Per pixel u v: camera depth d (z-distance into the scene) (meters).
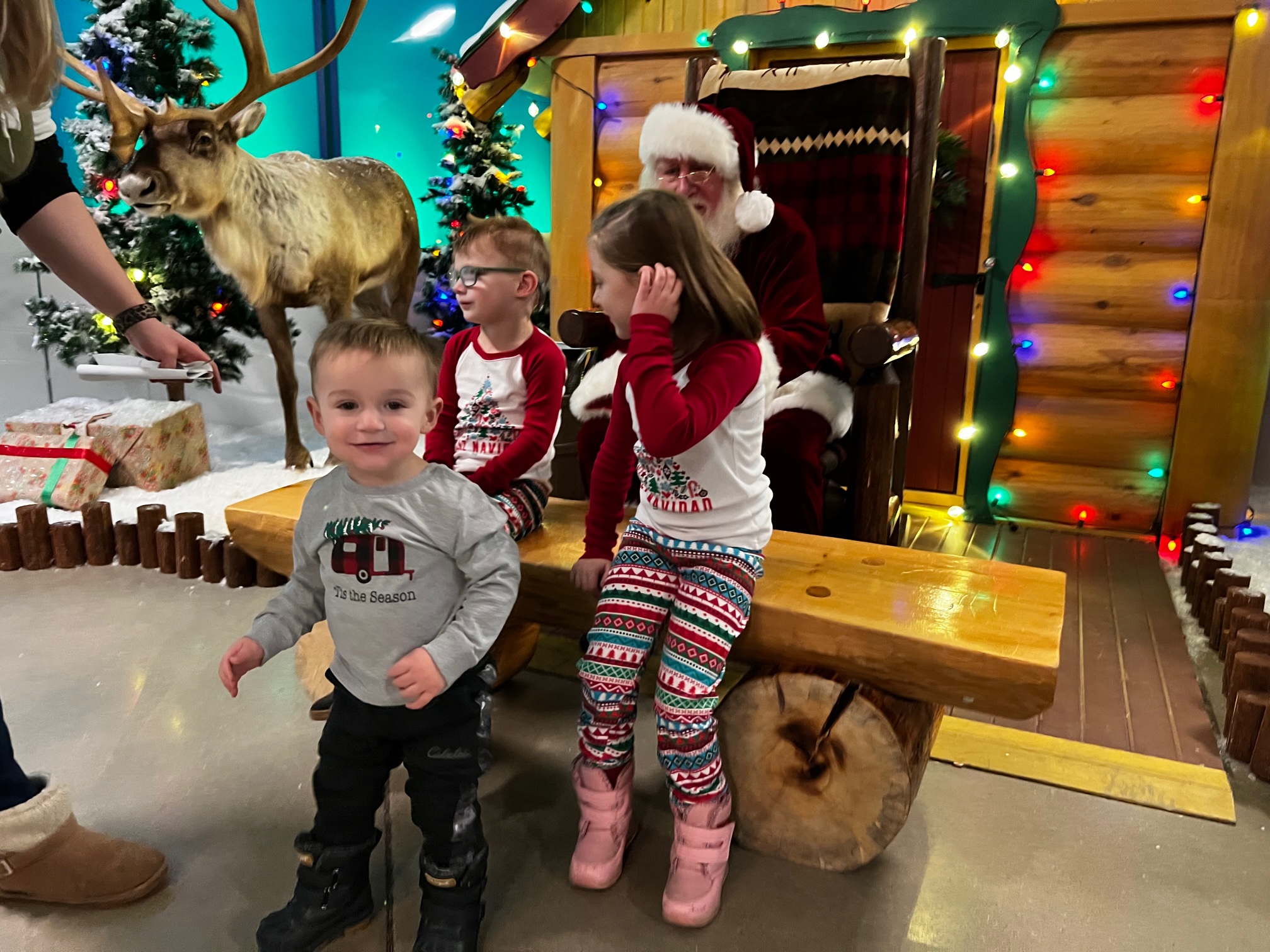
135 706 1.80
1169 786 1.56
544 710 1.83
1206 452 3.07
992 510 3.38
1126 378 3.15
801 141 2.38
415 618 1.09
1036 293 3.21
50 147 1.35
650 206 1.17
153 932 1.18
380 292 4.22
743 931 1.20
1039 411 3.28
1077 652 2.15
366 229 3.74
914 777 1.28
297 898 1.17
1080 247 3.14
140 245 3.77
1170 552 3.05
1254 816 1.50
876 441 2.06
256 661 1.13
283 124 4.79
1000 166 3.14
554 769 1.61
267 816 1.44
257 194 3.29
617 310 1.22
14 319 4.48
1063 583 1.41
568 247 3.72
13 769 1.19
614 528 1.43
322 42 4.59
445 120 4.28
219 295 3.96
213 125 3.10
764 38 3.31
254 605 2.36
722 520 1.25
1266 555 2.80
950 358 3.34
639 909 1.24
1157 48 2.92
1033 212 3.13
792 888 1.30
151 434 3.33
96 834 1.26
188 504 3.20
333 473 1.16
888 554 1.55
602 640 1.27
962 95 3.18
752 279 2.23
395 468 1.10
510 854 1.36
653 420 1.11
